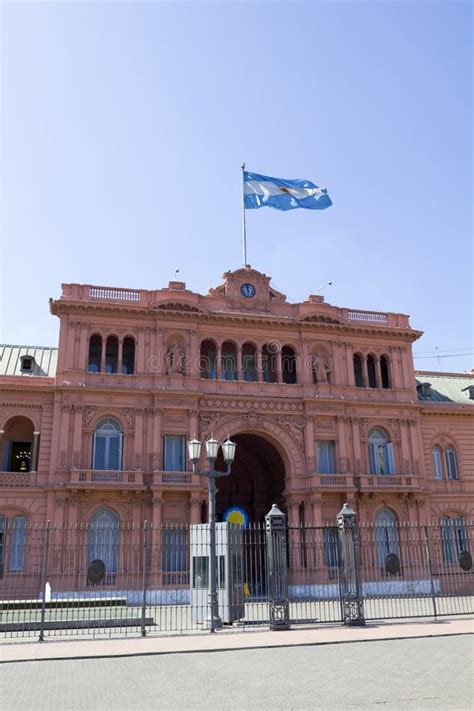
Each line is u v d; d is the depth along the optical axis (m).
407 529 50.03
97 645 22.67
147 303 49.69
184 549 44.66
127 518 44.66
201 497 45.94
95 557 43.38
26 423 49.28
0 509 43.34
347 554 28.38
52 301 47.25
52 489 43.56
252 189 54.38
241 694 15.00
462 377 64.12
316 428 50.56
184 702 14.32
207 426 48.31
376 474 51.28
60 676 17.52
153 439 46.25
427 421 55.41
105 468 45.88
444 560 51.16
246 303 52.22
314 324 52.34
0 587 41.72
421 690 15.02
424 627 26.25
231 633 25.47
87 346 47.62
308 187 54.41
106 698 14.83
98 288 49.09
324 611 33.69
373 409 52.38
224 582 31.16
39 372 49.78
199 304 50.12
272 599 26.72
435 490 53.34
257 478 57.78
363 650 21.22
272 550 27.38
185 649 21.59
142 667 18.75
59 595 41.31
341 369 52.81
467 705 13.54
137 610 33.56
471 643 22.30
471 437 56.22
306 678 16.73
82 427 45.59
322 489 48.22
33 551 42.72
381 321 55.66
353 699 14.27
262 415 49.72
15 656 20.52
